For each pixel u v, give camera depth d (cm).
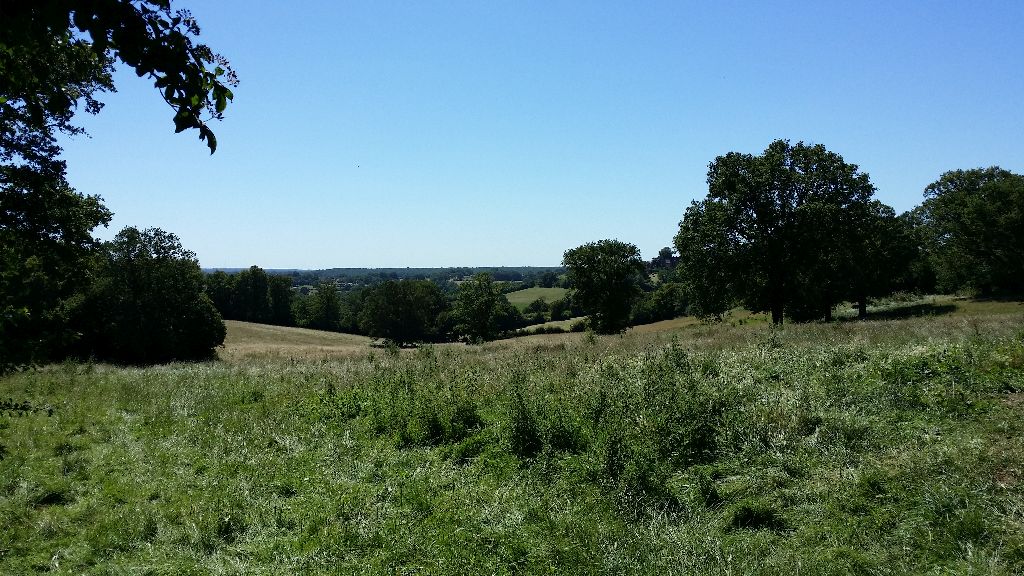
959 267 5147
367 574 527
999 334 1292
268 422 1131
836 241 3572
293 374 1825
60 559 589
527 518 609
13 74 387
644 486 636
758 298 3550
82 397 1467
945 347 1060
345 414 1161
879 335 1498
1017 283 4931
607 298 5422
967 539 468
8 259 478
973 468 563
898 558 464
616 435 746
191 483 804
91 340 4378
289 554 579
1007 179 5144
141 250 4544
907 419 750
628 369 1252
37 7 278
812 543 505
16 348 448
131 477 830
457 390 1111
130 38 290
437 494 704
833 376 952
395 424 1015
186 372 2048
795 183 3519
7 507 695
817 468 639
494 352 2414
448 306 8456
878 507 537
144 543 622
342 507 674
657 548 521
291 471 841
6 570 558
